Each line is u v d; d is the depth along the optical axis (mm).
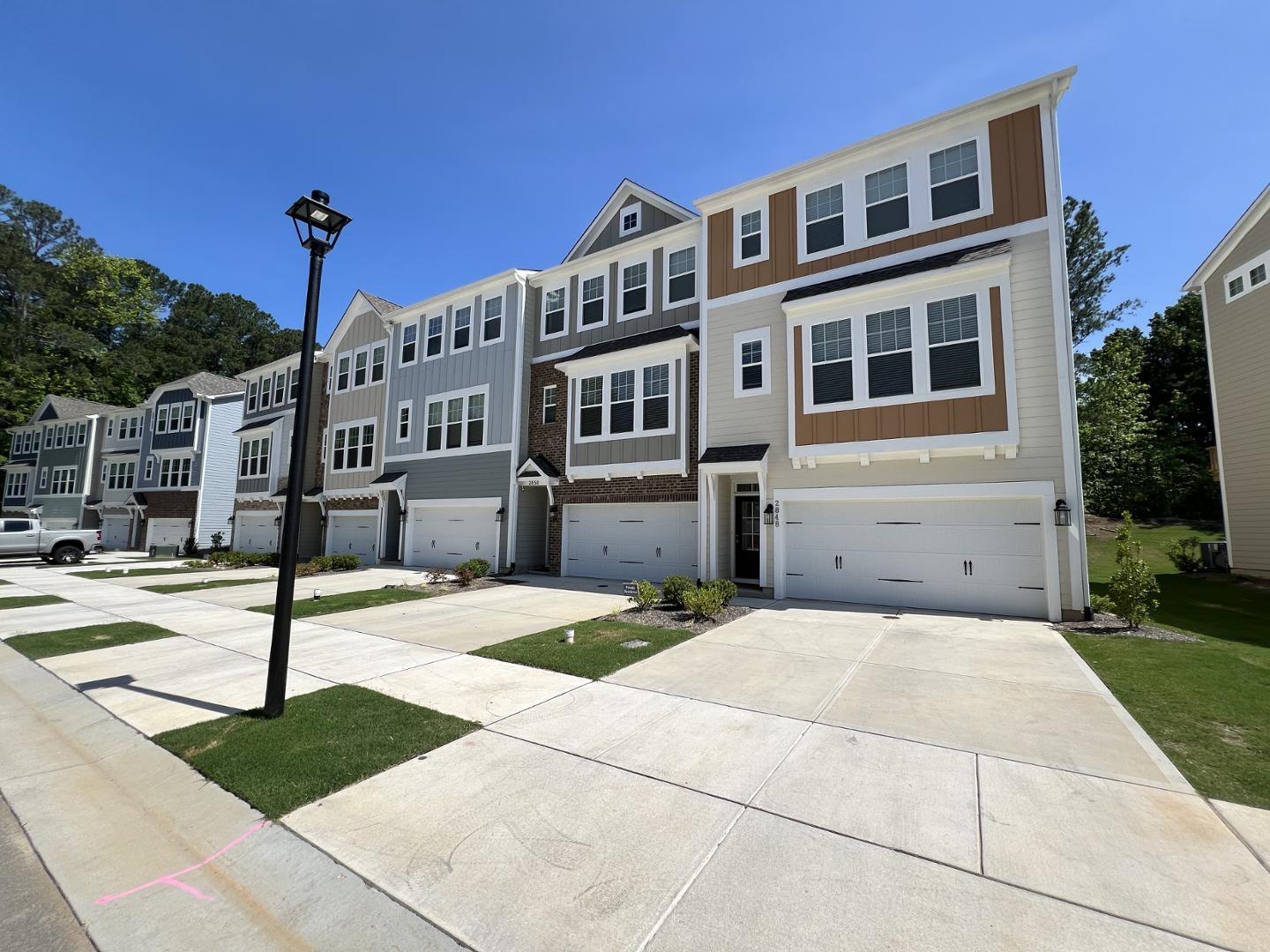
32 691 6340
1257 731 4598
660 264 15328
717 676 6273
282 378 27328
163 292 67125
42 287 51719
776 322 12281
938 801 3588
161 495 31109
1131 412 24172
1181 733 4559
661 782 3896
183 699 5887
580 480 15672
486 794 3766
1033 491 9391
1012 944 2395
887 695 5613
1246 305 14953
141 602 12422
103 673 6863
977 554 9953
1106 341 27047
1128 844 3102
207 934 2682
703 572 12562
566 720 5035
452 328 19516
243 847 3316
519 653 7266
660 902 2707
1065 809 3471
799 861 2998
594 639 8008
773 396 12109
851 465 10984
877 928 2502
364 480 21672
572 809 3559
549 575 16203
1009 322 9688
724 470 12078
